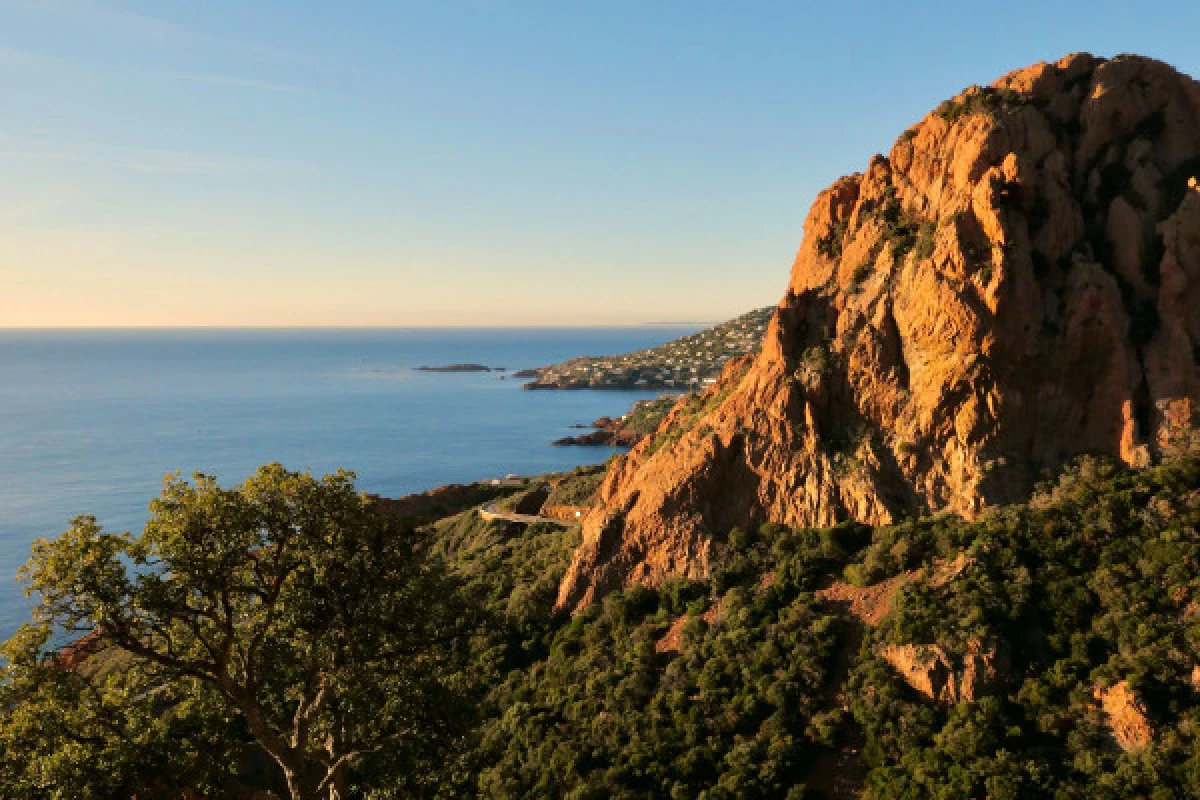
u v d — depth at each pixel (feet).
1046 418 161.99
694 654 156.87
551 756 146.00
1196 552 128.98
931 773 116.78
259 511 90.22
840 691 138.31
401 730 102.37
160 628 88.74
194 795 92.02
